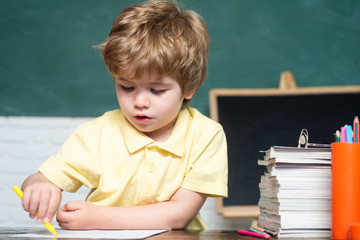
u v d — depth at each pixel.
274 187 0.82
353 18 2.26
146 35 0.98
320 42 2.26
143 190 1.06
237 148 2.12
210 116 2.19
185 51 1.00
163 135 1.11
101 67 2.25
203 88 2.25
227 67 2.26
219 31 2.27
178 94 1.00
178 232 0.88
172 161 1.07
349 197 0.74
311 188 0.80
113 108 2.24
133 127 1.09
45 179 1.04
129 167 1.07
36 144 2.25
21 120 2.26
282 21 2.27
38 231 0.85
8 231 0.87
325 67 2.25
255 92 2.17
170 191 1.06
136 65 0.93
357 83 2.24
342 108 2.12
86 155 1.09
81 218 0.88
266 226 0.88
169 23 1.04
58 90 2.25
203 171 1.06
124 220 0.90
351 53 2.25
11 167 2.24
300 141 0.88
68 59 2.26
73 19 2.27
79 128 1.14
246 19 2.27
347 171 0.74
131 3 2.27
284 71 2.26
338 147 0.75
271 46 2.27
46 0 2.28
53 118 2.25
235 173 2.10
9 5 2.29
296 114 2.13
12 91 2.26
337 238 0.74
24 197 0.94
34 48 2.27
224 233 0.86
